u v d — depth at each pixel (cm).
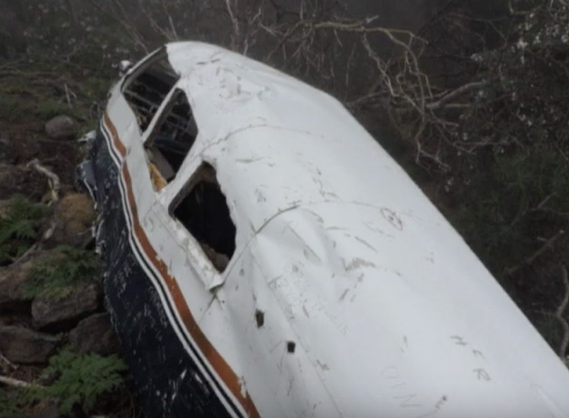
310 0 978
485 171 722
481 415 247
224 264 345
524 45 725
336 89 905
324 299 279
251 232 314
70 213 551
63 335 465
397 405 247
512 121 732
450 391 251
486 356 273
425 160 811
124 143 478
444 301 292
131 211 415
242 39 905
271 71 482
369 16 1083
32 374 446
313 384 258
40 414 399
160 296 352
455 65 972
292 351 269
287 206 316
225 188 340
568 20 723
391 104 830
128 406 411
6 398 411
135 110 503
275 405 266
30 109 816
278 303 283
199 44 514
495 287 338
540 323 582
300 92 442
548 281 637
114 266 421
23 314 491
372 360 258
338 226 308
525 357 288
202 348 307
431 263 315
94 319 455
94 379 403
